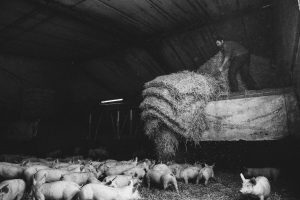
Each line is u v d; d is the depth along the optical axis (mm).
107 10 8922
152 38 10750
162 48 11125
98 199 4297
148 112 7961
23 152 12852
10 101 13156
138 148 11852
